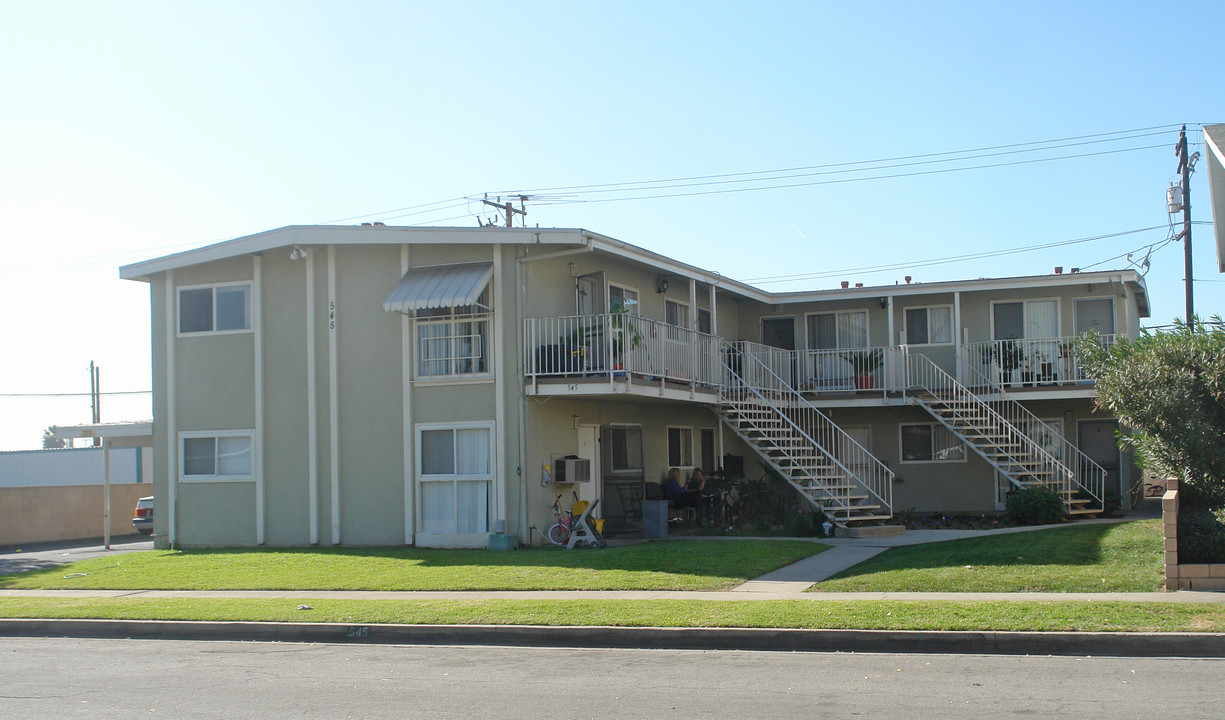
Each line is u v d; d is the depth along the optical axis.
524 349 18.89
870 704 7.61
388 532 19.77
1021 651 9.66
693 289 22.64
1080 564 13.31
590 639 10.88
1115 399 14.95
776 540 18.09
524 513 18.69
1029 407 25.17
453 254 19.62
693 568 14.80
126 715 7.98
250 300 21.36
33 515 30.50
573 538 18.34
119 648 11.54
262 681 9.24
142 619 12.70
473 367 19.34
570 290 20.53
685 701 7.89
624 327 18.48
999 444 22.27
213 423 21.50
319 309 20.55
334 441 20.19
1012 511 20.62
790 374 26.17
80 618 12.94
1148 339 15.16
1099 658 9.25
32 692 8.98
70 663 10.53
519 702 8.03
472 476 19.17
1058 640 9.60
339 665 10.02
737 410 22.38
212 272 21.73
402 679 9.16
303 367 20.70
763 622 10.61
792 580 13.79
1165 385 14.39
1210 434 13.95
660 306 23.69
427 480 19.52
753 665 9.35
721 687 8.38
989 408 22.89
